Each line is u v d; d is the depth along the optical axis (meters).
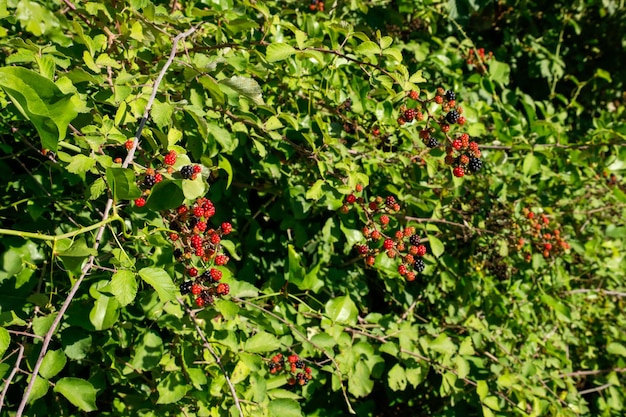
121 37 1.98
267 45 2.14
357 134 2.76
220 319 2.13
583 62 5.29
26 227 2.13
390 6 3.80
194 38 2.30
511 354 2.98
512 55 4.88
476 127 2.95
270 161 2.48
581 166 3.50
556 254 3.25
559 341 3.43
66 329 1.80
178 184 1.38
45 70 1.55
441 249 2.60
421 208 2.67
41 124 1.30
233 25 2.26
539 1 5.06
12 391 2.15
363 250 2.26
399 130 2.71
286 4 3.12
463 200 3.21
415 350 2.61
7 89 1.24
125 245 1.96
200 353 2.08
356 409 3.04
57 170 2.31
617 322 3.92
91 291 1.73
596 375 3.65
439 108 2.41
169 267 1.83
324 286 2.78
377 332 2.65
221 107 2.27
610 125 3.44
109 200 1.52
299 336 2.36
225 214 2.73
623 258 4.04
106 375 2.21
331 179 2.44
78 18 1.98
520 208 3.20
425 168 2.73
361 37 2.21
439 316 3.27
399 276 2.50
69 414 2.20
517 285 3.29
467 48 4.08
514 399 2.80
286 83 2.62
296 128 2.33
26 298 1.81
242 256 2.85
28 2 1.16
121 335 2.10
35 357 1.60
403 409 3.55
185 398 2.01
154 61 2.14
